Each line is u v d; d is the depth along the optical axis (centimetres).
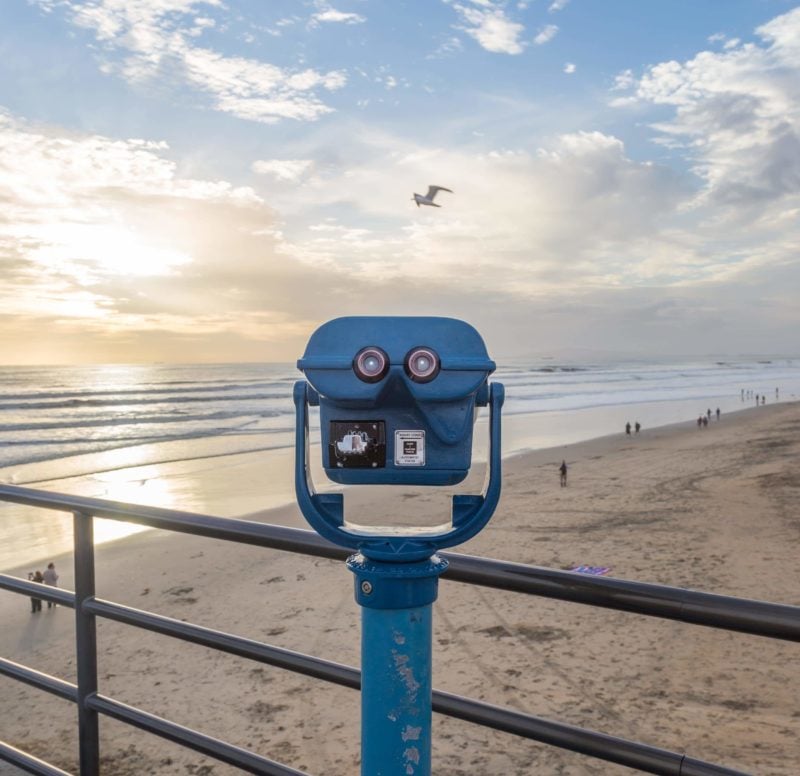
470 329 130
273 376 14650
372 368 126
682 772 129
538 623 1159
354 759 779
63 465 3722
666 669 984
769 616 121
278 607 1353
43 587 227
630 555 1691
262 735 837
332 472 135
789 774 718
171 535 1969
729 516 2044
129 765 770
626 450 3919
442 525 139
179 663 1048
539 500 2431
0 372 17712
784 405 7062
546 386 11194
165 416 6262
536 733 144
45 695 975
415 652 131
